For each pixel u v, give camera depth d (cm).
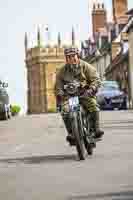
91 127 1530
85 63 1516
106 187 1020
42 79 19962
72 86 1488
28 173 1269
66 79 1505
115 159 1430
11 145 2066
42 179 1165
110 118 3569
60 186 1063
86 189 1012
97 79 1505
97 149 1711
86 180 1115
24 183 1124
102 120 3375
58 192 998
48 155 1639
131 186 1013
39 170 1309
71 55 1498
